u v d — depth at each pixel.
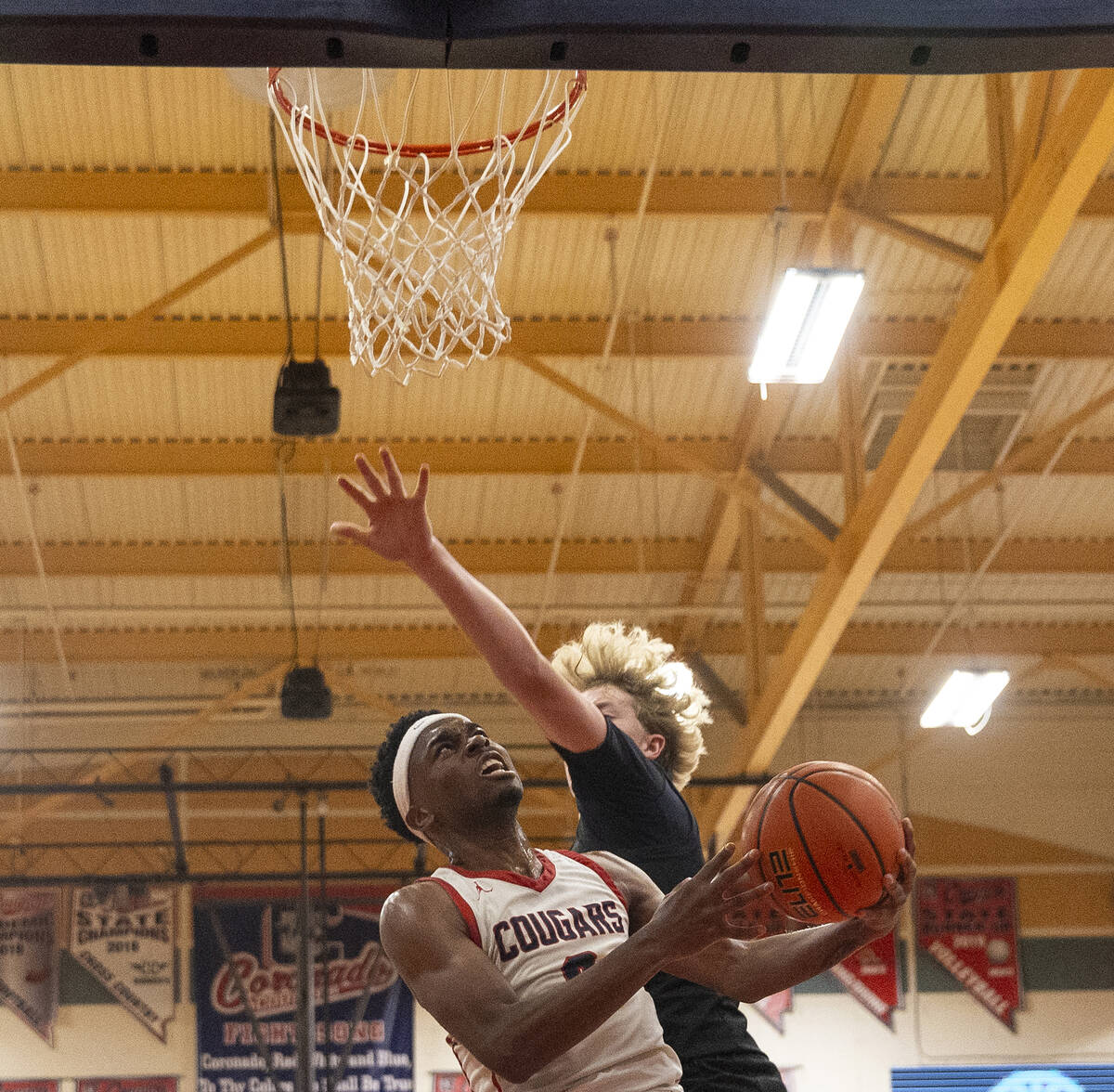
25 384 11.74
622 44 2.94
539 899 2.52
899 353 13.75
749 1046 3.09
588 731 3.07
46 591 15.57
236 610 15.95
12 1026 18.47
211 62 2.90
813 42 2.96
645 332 13.83
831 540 12.59
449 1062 18.59
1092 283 13.76
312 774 19.36
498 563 16.50
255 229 12.68
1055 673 19.73
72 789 15.35
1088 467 15.48
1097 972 19.41
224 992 18.77
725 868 2.20
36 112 11.64
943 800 19.84
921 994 19.23
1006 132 9.62
